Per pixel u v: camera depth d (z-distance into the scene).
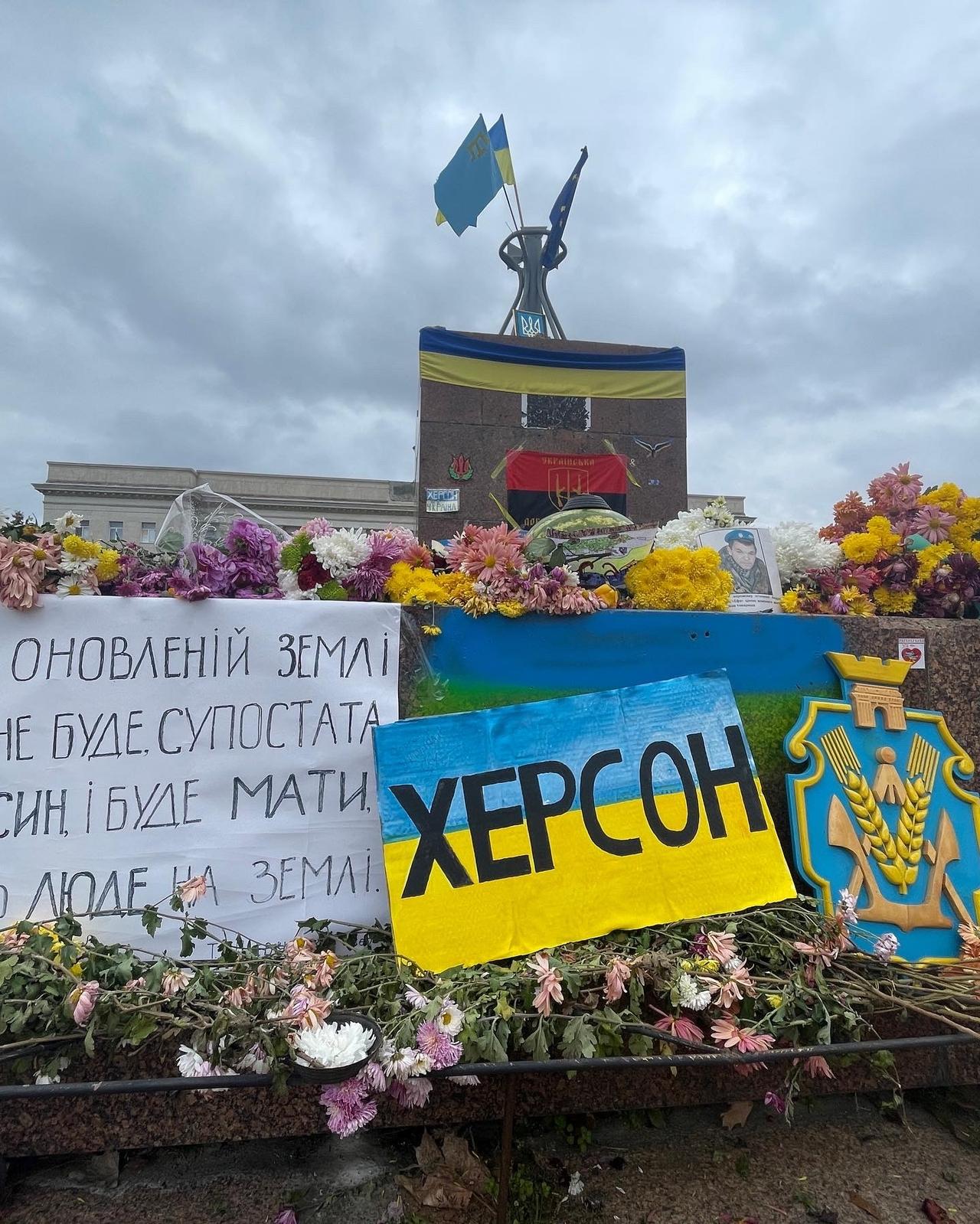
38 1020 1.61
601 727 2.14
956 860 2.17
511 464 6.52
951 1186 1.81
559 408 6.62
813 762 2.19
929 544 2.88
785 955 1.86
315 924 1.93
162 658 2.01
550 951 1.79
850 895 1.98
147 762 1.96
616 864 2.01
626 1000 1.79
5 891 1.85
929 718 2.31
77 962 1.65
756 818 2.12
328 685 2.08
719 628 2.34
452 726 2.05
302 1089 1.75
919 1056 2.04
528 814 2.02
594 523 3.03
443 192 8.35
